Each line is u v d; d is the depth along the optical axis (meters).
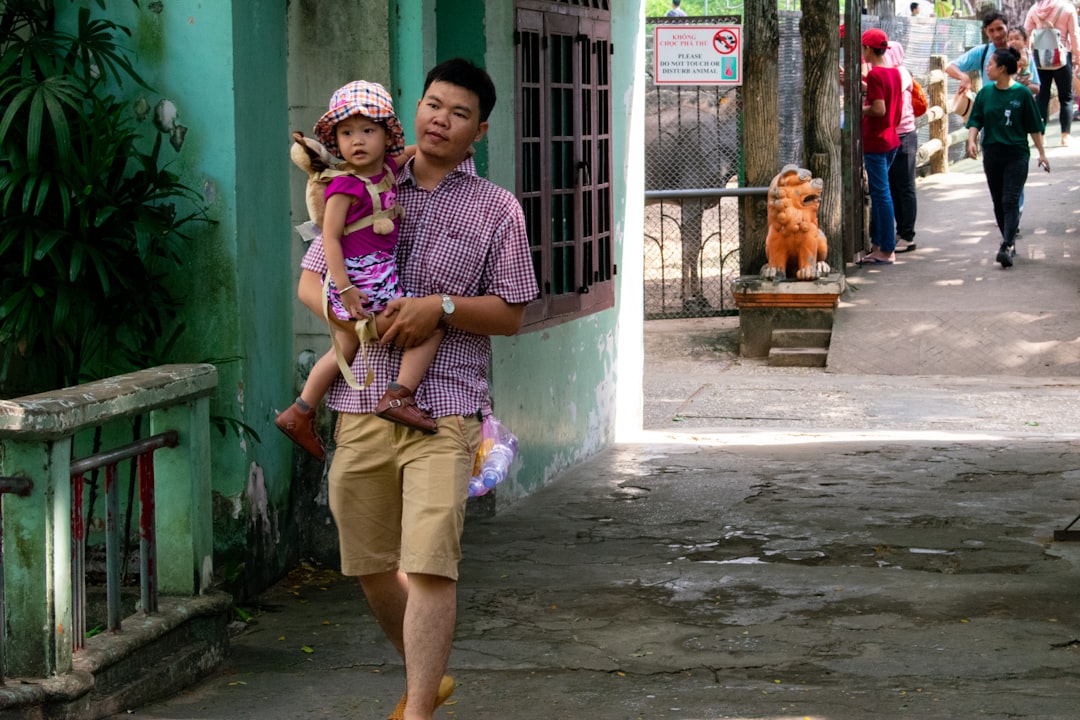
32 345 5.41
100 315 5.50
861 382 12.27
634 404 9.95
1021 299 13.66
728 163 15.41
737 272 16.17
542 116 7.77
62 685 4.10
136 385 4.49
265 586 5.93
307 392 3.99
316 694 4.66
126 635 4.53
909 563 6.29
